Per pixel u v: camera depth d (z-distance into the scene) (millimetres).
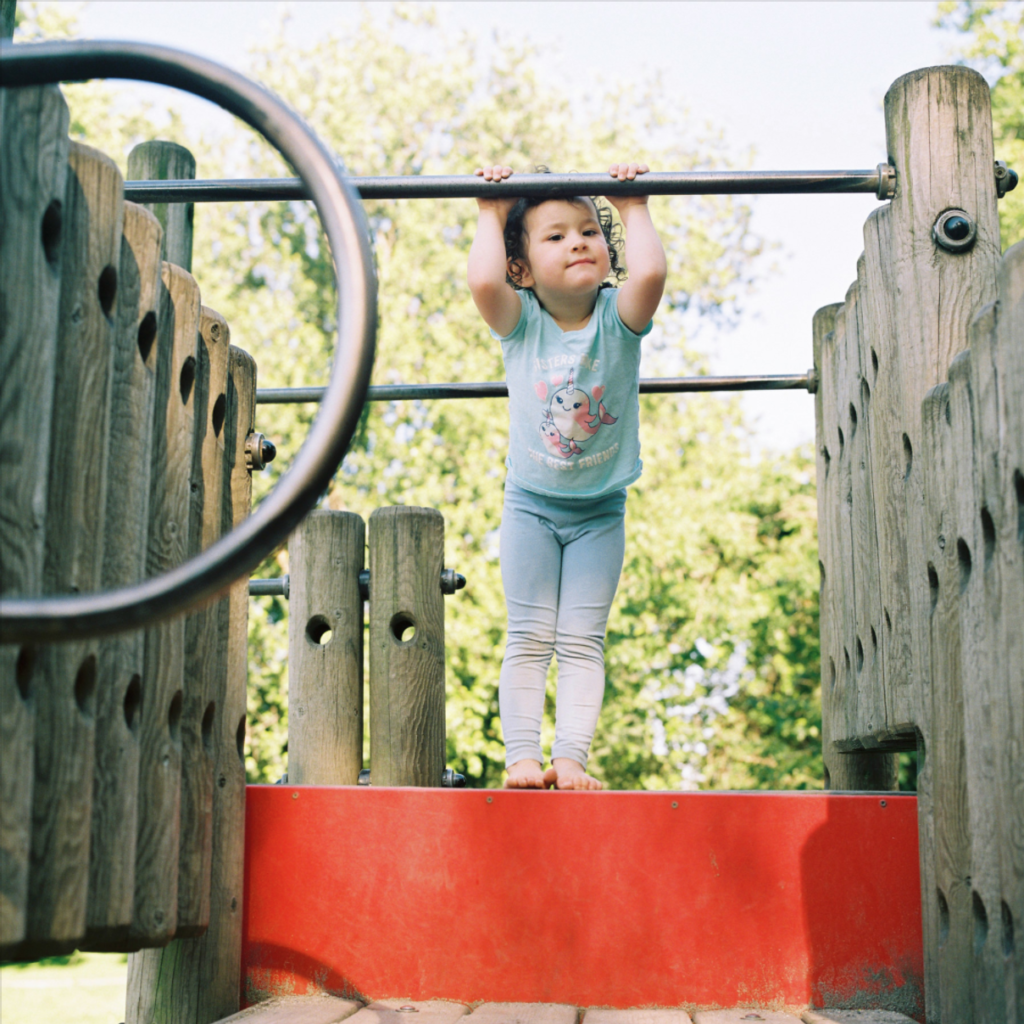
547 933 1961
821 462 2871
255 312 11836
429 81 13273
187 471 1686
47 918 1200
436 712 2635
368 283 987
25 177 1196
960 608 1662
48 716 1226
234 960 1987
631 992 1928
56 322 1245
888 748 2365
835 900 1936
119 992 9727
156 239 1563
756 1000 1912
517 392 2461
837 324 2592
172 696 1588
